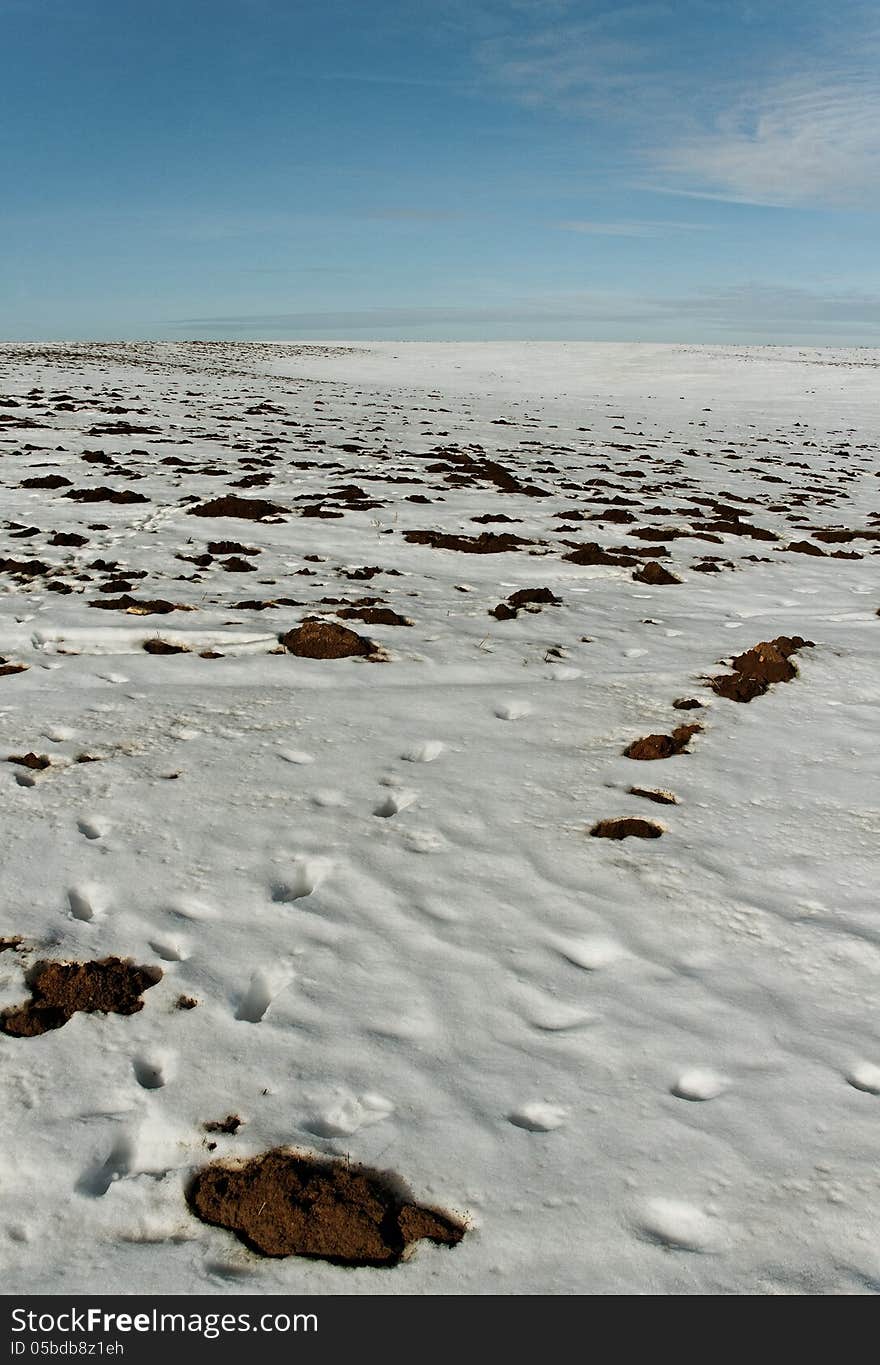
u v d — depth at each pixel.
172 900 4.37
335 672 7.46
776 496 19.58
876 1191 2.97
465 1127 3.19
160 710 6.53
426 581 10.52
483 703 6.97
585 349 93.50
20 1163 3.00
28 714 6.34
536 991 3.90
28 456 16.84
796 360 80.31
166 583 9.67
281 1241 2.80
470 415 34.81
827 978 4.01
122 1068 3.39
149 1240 2.81
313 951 4.08
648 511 15.85
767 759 6.16
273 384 44.62
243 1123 3.18
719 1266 2.73
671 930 4.32
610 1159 3.07
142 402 29.17
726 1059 3.54
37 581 9.53
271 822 5.10
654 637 8.87
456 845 4.97
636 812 5.38
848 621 9.70
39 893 4.35
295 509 13.62
